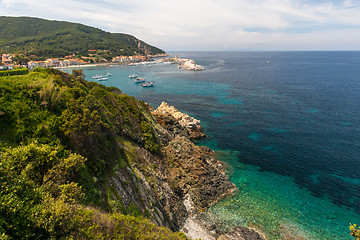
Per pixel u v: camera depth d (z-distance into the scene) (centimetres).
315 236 3031
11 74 3028
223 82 16262
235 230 3088
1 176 1255
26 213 1186
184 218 3281
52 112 2186
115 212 1977
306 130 6844
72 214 1393
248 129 7044
